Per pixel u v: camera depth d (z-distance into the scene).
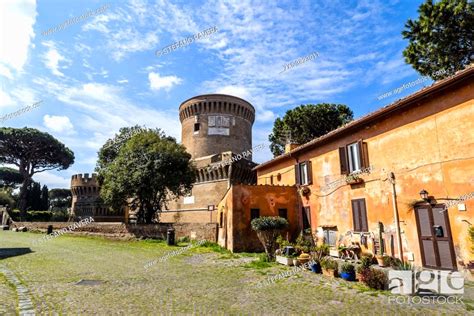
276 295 8.71
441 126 11.41
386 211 13.49
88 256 17.05
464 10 16.81
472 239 9.50
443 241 10.89
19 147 54.56
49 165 60.59
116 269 12.98
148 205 31.20
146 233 27.92
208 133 50.75
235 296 8.62
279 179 23.50
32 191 66.50
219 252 19.12
